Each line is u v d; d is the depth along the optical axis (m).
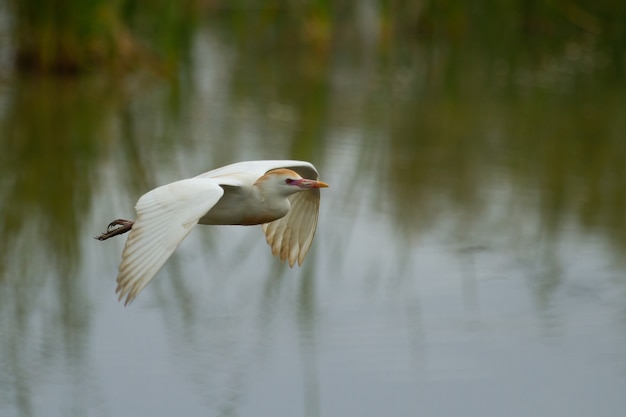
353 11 28.53
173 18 22.28
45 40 21.55
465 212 14.20
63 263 12.14
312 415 9.05
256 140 17.56
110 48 22.09
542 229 13.61
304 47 27.12
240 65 24.70
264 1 26.98
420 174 15.84
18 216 13.76
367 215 13.94
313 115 19.70
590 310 11.12
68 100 20.45
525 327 10.66
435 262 12.45
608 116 20.45
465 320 10.88
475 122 19.72
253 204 7.02
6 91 20.84
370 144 17.56
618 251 12.81
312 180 7.18
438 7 27.41
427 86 22.98
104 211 13.98
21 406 9.15
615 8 25.53
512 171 16.33
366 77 23.70
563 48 26.67
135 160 16.41
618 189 15.52
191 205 5.71
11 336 10.32
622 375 9.76
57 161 16.39
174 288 11.63
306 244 7.54
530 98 22.00
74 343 10.27
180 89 21.81
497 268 12.28
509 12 26.89
